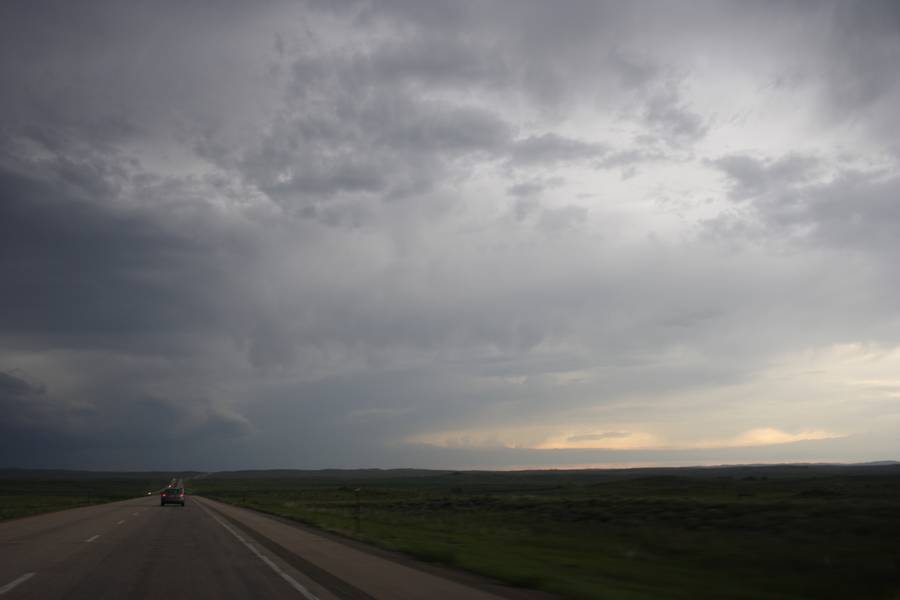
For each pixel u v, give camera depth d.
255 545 21.05
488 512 51.34
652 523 34.31
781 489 64.62
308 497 94.75
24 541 21.81
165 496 55.25
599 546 24.09
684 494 65.75
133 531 26.31
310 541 22.80
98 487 182.12
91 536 23.86
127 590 12.27
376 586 12.92
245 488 159.12
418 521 40.88
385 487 150.75
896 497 43.75
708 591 13.60
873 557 17.66
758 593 13.41
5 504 62.88
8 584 12.81
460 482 188.25
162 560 16.83
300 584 13.09
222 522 32.66
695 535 27.44
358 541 23.42
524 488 115.06
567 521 39.12
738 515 33.06
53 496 107.81
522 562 17.89
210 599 11.44
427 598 11.66
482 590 12.64
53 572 14.49
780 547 21.31
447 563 17.28
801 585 14.55
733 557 19.16
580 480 187.50
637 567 17.88
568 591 12.72
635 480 106.31
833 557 18.08
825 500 41.44
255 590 12.38
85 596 11.62
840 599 13.45
